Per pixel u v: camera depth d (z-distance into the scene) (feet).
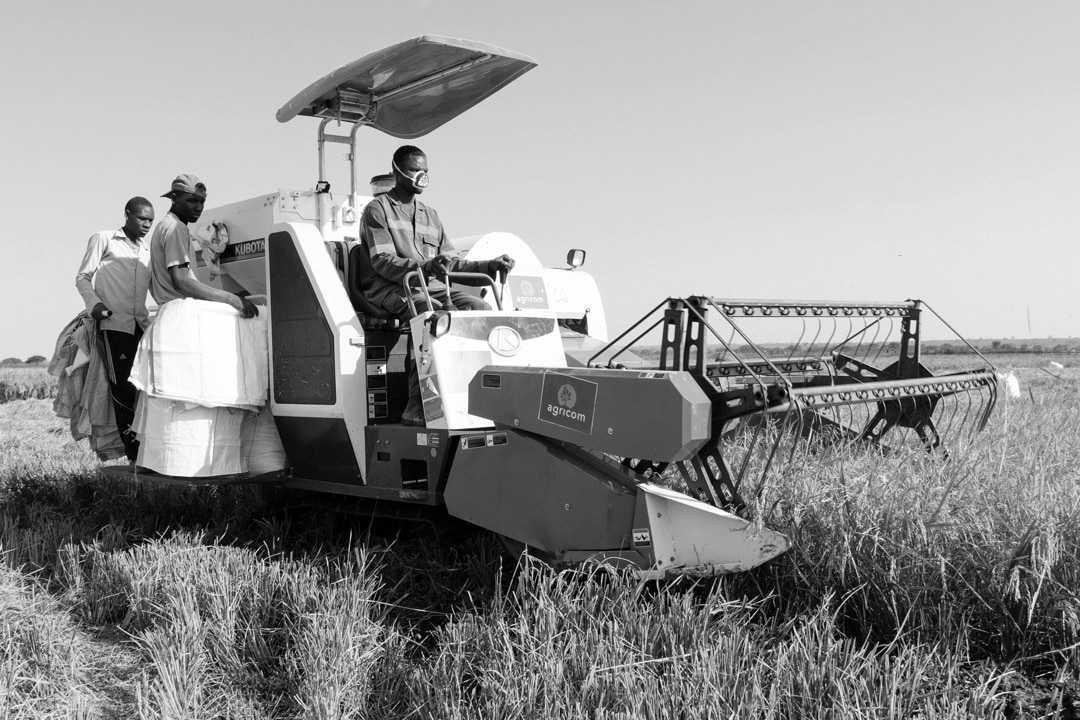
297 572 15.05
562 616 12.23
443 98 22.12
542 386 14.35
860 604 13.30
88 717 11.64
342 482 18.54
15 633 13.76
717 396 13.46
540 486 14.44
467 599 15.17
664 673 10.80
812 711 10.05
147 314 23.29
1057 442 17.66
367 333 18.80
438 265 17.60
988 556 13.01
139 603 15.16
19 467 30.40
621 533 13.50
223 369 18.70
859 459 17.21
